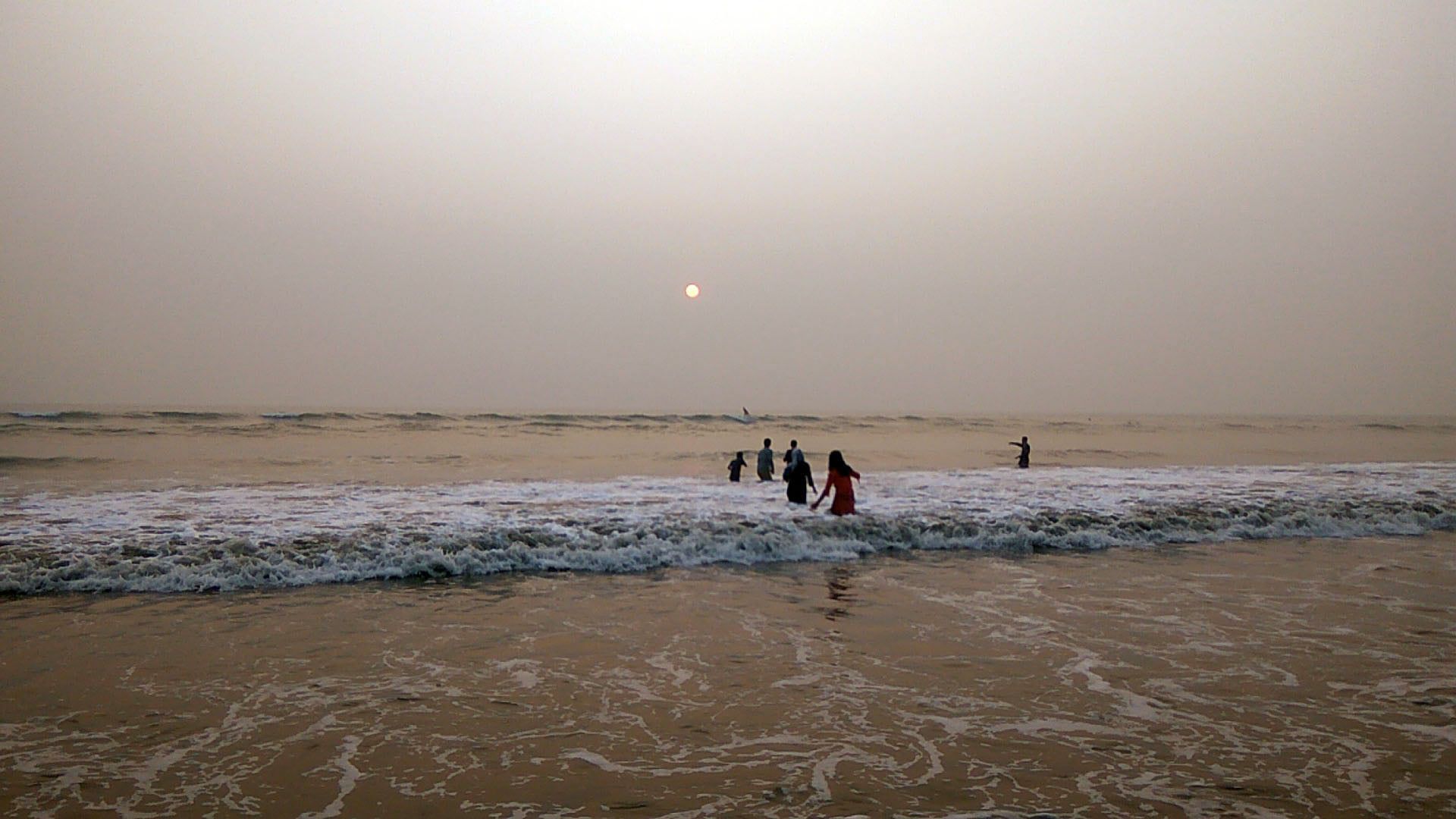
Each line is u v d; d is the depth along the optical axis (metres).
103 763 5.60
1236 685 7.29
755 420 91.69
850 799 5.11
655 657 8.07
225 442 44.97
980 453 49.06
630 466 32.53
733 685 7.28
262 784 5.30
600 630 9.06
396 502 17.42
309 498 18.03
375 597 10.49
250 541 12.34
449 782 5.34
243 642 8.44
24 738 6.00
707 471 30.36
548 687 7.20
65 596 10.23
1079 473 26.92
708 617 9.66
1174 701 6.89
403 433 56.19
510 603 10.27
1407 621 9.55
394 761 5.67
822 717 6.51
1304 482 23.58
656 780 5.38
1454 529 17.20
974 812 4.92
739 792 5.20
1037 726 6.33
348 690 7.09
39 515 14.85
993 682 7.38
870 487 21.69
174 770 5.50
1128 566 12.96
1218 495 19.64
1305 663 7.91
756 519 15.09
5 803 4.98
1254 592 11.09
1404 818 4.86
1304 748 5.91
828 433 70.19
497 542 12.77
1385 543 15.35
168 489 20.23
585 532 13.65
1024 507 17.19
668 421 84.50
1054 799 5.09
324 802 5.05
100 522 14.00
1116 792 5.18
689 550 13.20
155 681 7.26
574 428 68.38
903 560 13.34
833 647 8.46
